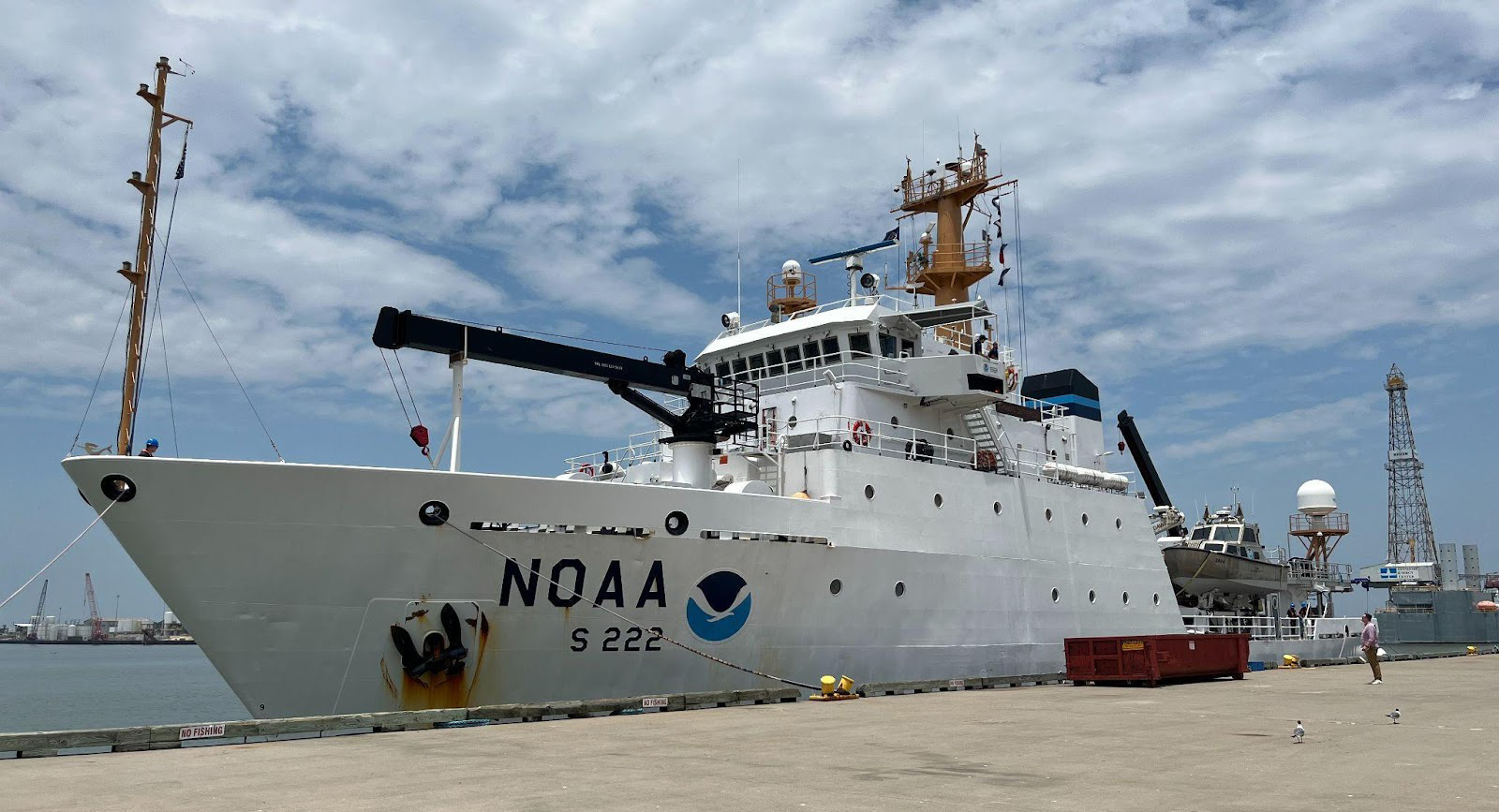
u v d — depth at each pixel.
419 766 11.92
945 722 16.77
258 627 16.30
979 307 28.58
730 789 10.36
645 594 19.33
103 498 15.41
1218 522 42.62
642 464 26.72
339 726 15.16
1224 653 27.95
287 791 10.20
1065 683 26.25
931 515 24.45
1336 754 12.99
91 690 61.62
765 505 21.05
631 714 18.06
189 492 15.58
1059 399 34.59
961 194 33.88
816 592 21.77
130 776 11.15
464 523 17.38
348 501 16.44
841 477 22.62
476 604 17.64
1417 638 82.25
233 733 14.27
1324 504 47.72
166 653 159.50
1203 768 11.79
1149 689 24.06
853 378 25.34
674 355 22.22
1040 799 9.77
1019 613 26.34
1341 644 42.62
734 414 22.47
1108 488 31.58
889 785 10.59
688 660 20.05
